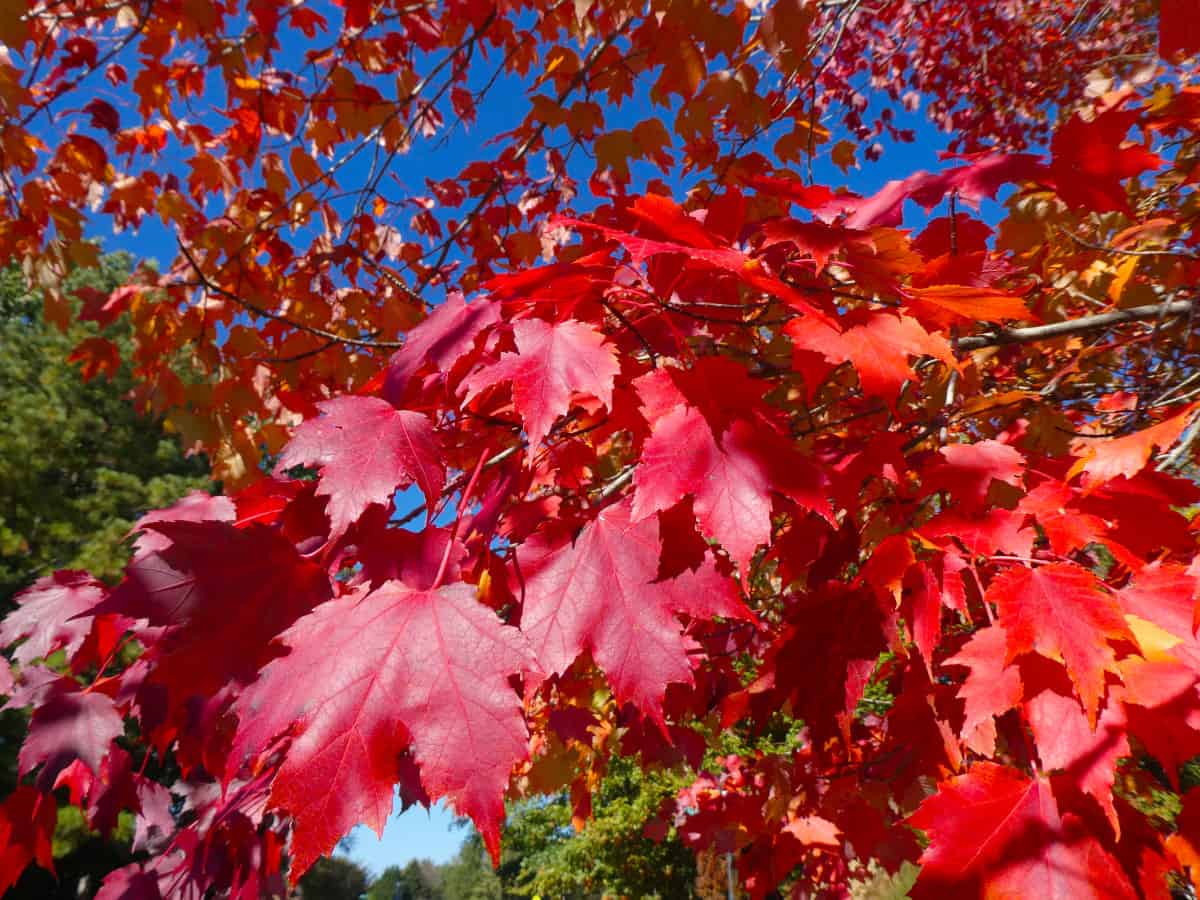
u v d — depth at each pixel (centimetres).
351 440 123
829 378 254
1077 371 245
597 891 1573
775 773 305
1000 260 166
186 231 374
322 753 96
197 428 351
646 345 142
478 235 392
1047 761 115
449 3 339
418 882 5450
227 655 113
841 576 180
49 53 353
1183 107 200
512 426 155
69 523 1620
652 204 125
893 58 604
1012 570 127
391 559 121
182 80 374
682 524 127
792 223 130
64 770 180
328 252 383
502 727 96
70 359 367
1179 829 109
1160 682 111
